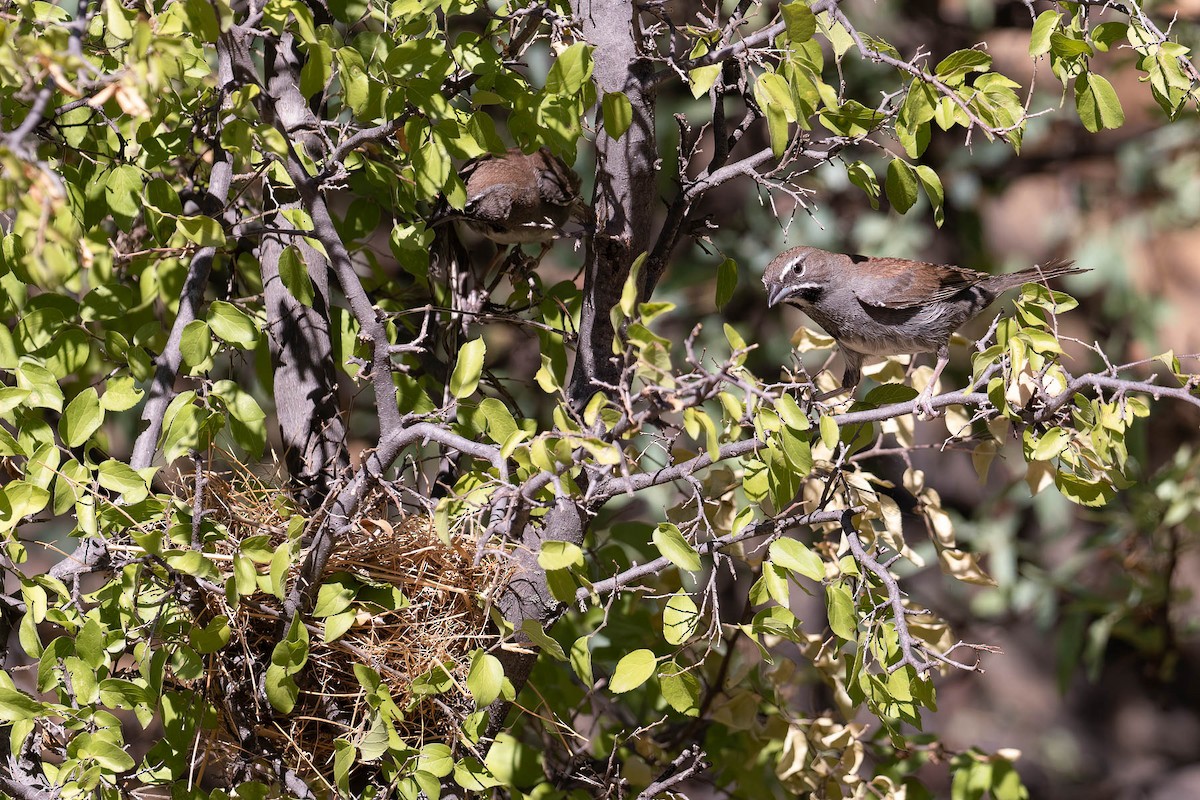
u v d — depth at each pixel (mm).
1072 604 13859
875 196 7648
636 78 7832
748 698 8828
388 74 7109
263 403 11086
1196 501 12734
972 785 8836
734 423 6391
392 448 6855
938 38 16609
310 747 7527
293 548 7043
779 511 6781
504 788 8516
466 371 6852
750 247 15773
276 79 8727
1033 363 7047
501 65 7637
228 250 8703
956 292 10688
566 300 9141
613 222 7820
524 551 7648
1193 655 17438
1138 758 18844
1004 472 17875
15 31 5750
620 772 8750
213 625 6680
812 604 15914
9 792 6688
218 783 8688
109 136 7891
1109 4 7438
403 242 8469
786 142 6809
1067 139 17281
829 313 10750
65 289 7074
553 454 6074
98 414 6930
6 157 4777
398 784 6836
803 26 6785
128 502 6566
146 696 6602
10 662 9047
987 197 17047
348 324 8828
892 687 6965
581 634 9383
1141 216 17438
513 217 9477
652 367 5957
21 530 12336
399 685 7457
